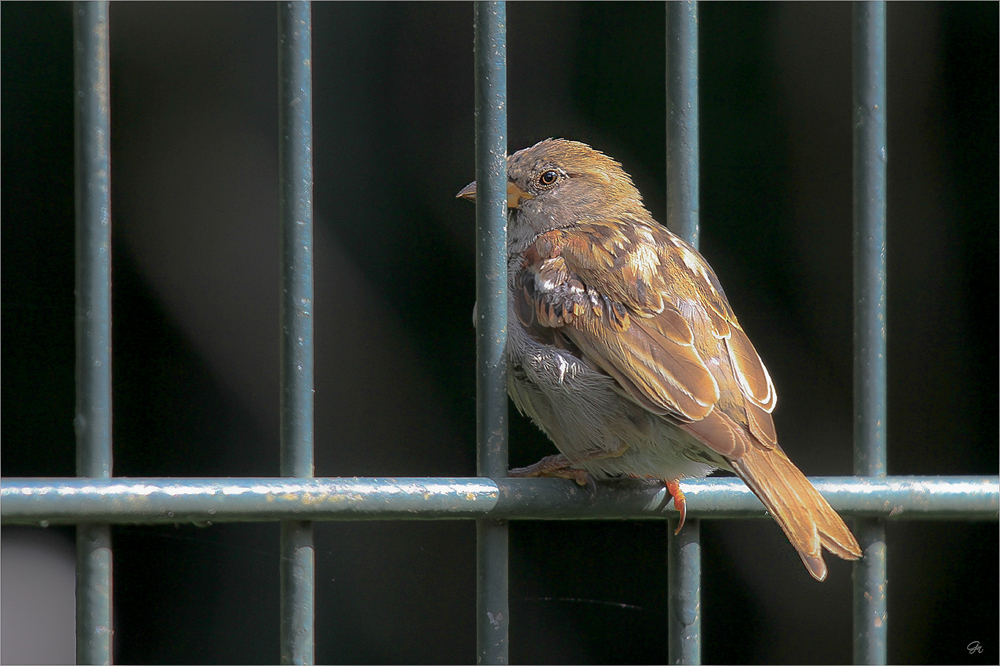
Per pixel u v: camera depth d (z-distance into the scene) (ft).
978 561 36.63
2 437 33.40
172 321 36.17
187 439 35.58
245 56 37.24
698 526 19.06
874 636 19.19
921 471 36.63
